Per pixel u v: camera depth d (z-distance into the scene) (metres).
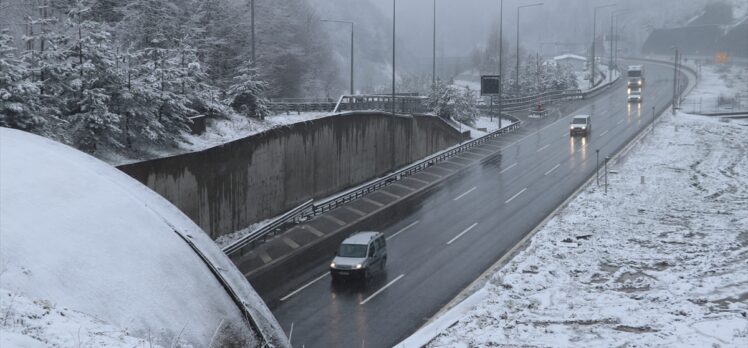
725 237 30.55
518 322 20.06
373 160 49.22
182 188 29.45
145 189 16.16
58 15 41.94
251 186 35.06
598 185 43.28
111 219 13.22
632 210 36.91
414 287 26.42
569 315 20.55
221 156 32.31
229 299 13.18
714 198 40.00
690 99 94.00
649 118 75.81
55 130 25.38
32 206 12.60
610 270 26.30
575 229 32.88
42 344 8.79
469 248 31.48
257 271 29.03
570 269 26.56
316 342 21.23
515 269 26.78
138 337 10.71
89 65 26.81
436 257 30.36
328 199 41.00
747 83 112.69
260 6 64.62
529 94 103.56
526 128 74.00
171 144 30.56
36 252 11.46
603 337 18.08
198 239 14.66
